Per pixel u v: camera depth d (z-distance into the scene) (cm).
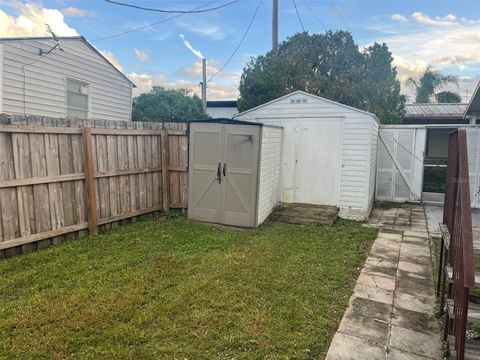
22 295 333
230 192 625
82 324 280
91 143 535
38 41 834
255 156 607
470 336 282
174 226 608
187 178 685
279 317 302
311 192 760
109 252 462
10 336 262
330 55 1378
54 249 467
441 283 350
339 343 272
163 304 317
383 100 1295
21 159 440
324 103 732
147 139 648
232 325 286
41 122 463
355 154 716
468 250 218
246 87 1309
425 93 1819
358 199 721
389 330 294
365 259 474
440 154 1273
